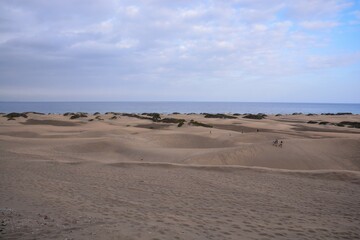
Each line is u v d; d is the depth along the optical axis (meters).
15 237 4.92
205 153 20.28
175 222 6.66
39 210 7.09
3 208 7.10
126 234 5.27
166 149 23.83
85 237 5.00
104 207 7.84
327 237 6.34
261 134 30.02
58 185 10.66
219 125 45.81
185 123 43.41
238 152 20.16
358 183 11.80
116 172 13.78
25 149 22.66
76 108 191.62
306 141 23.09
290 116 76.50
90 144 25.28
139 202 8.66
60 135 33.09
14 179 11.48
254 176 13.07
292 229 6.71
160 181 11.91
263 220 7.30
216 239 5.69
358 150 21.55
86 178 12.22
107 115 68.38
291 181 12.12
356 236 6.46
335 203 9.16
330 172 13.32
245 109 186.00
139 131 37.53
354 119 64.19
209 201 9.07
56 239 4.86
